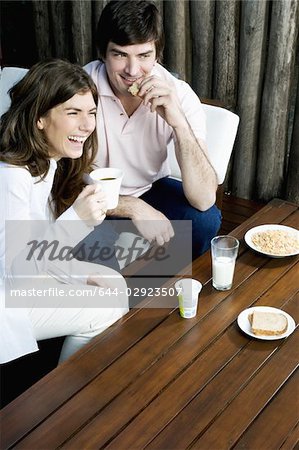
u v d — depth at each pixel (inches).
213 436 66.7
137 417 68.9
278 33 132.3
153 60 104.8
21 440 66.4
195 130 111.2
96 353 77.6
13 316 85.5
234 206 148.3
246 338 79.9
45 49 168.1
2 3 171.5
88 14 155.3
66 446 65.8
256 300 86.6
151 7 101.9
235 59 141.8
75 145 91.7
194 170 106.7
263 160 145.4
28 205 88.1
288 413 69.4
